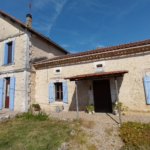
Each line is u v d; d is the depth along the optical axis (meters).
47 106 7.93
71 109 7.16
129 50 5.91
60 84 8.02
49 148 3.19
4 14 9.10
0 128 4.63
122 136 3.55
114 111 5.92
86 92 6.90
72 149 3.13
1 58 9.26
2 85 8.70
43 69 8.48
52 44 11.00
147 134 3.47
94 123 4.73
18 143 3.49
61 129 4.25
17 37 8.66
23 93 7.71
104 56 6.54
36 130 4.29
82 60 7.12
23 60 8.08
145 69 5.69
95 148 3.15
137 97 5.74
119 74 4.90
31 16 9.92
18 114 6.48
